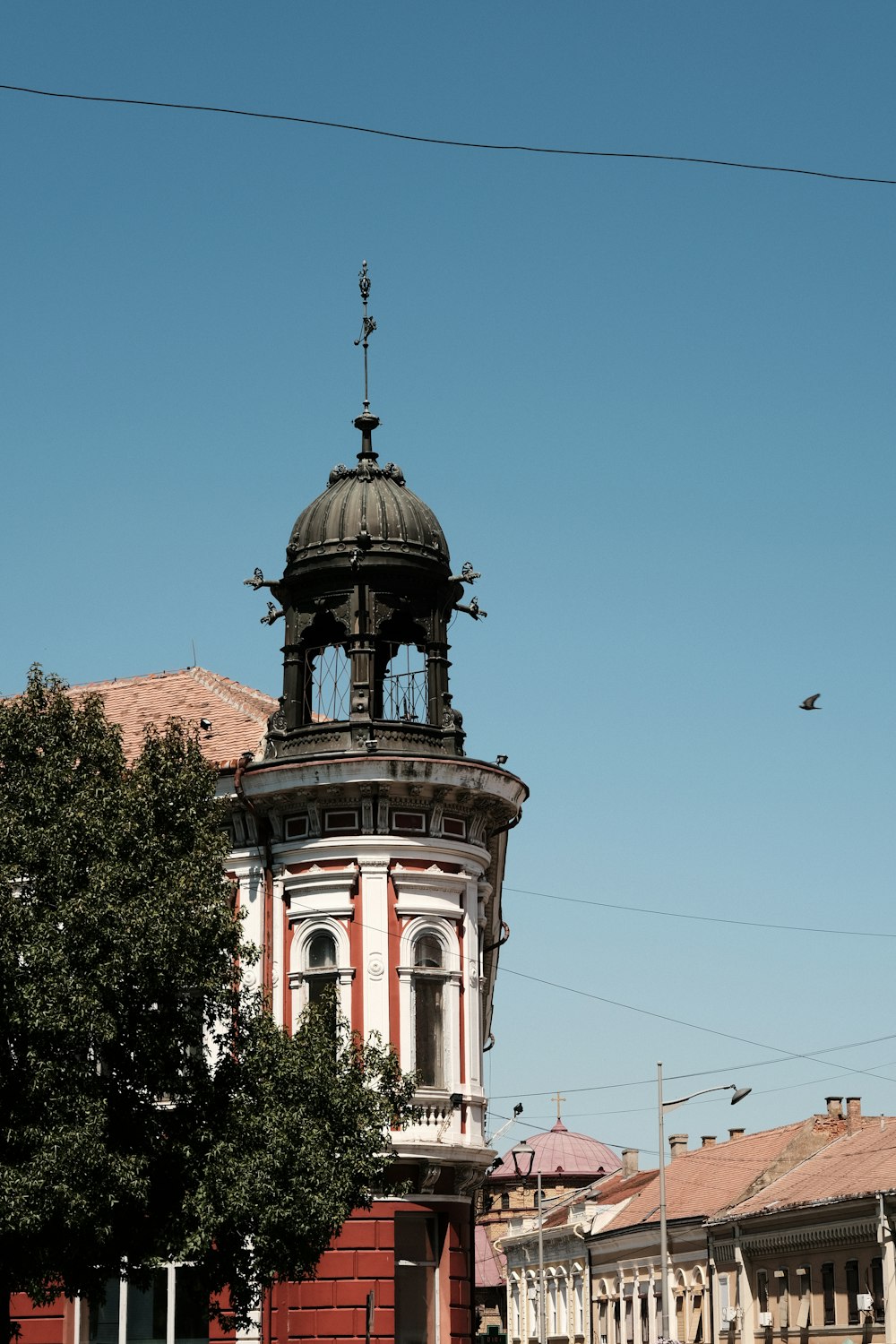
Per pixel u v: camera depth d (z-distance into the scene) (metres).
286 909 45.28
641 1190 112.00
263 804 45.44
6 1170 31.41
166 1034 33.50
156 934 32.75
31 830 33.59
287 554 47.31
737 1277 88.44
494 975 55.06
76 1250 32.56
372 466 47.97
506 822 47.62
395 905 44.66
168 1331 43.62
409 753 44.59
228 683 51.62
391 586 46.22
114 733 35.78
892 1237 73.62
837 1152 89.25
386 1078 37.53
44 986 32.03
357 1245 43.03
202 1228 32.78
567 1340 116.56
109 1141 33.09
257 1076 35.16
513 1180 146.25
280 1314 43.22
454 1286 44.09
